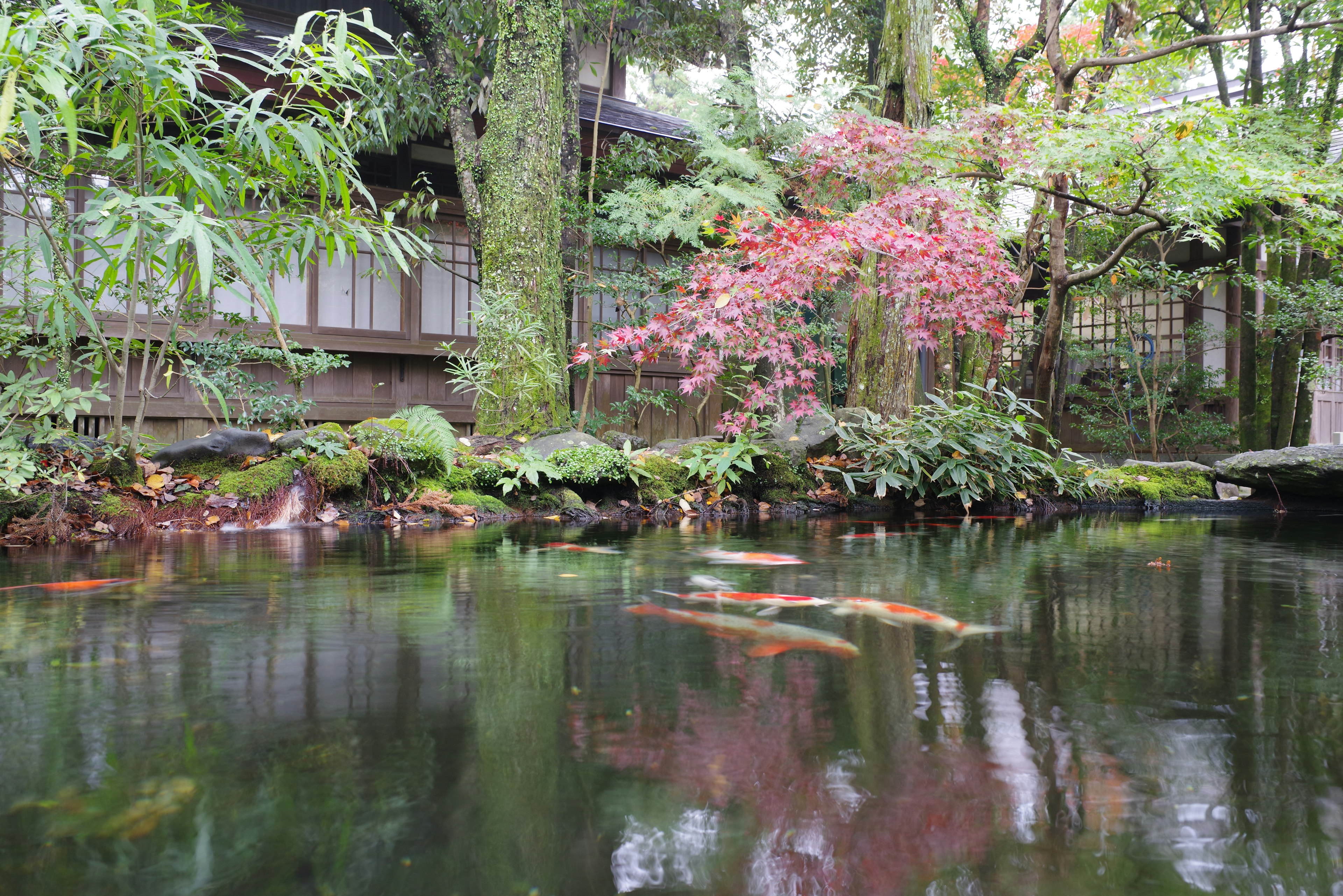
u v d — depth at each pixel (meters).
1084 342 10.14
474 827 0.70
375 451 4.33
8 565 2.44
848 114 5.37
